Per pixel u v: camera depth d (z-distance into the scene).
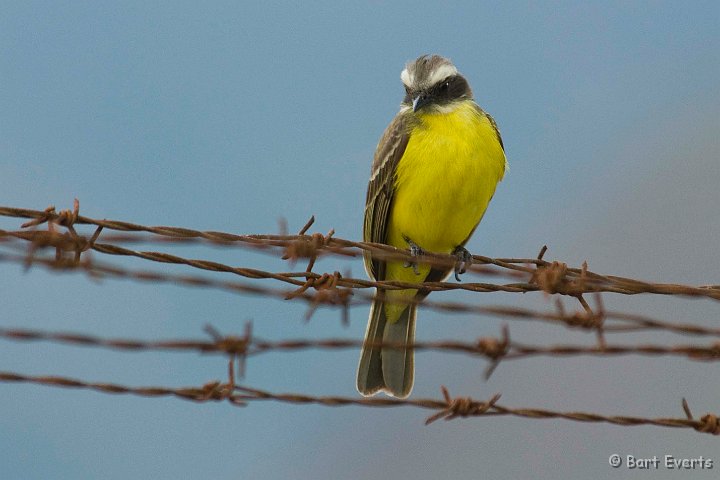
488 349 8.95
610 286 10.01
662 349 9.23
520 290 10.21
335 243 9.69
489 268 10.14
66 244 8.63
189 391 8.37
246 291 9.05
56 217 8.59
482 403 9.12
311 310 9.28
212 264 9.18
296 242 9.48
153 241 8.96
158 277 8.70
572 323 9.31
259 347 8.45
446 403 9.04
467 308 9.12
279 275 9.44
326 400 8.70
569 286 10.02
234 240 9.21
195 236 9.05
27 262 8.52
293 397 8.70
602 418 9.36
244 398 8.52
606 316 9.31
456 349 8.95
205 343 8.29
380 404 8.95
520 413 9.19
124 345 8.06
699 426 9.44
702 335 9.37
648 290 9.96
